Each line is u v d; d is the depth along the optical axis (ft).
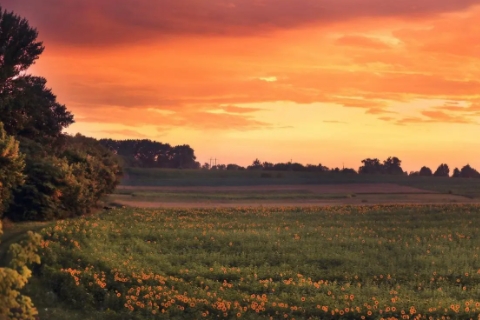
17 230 130.00
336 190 416.87
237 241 128.36
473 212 199.82
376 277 96.43
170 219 170.50
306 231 148.77
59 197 165.37
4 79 207.92
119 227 141.90
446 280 96.02
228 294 78.07
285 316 67.82
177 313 68.59
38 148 196.85
